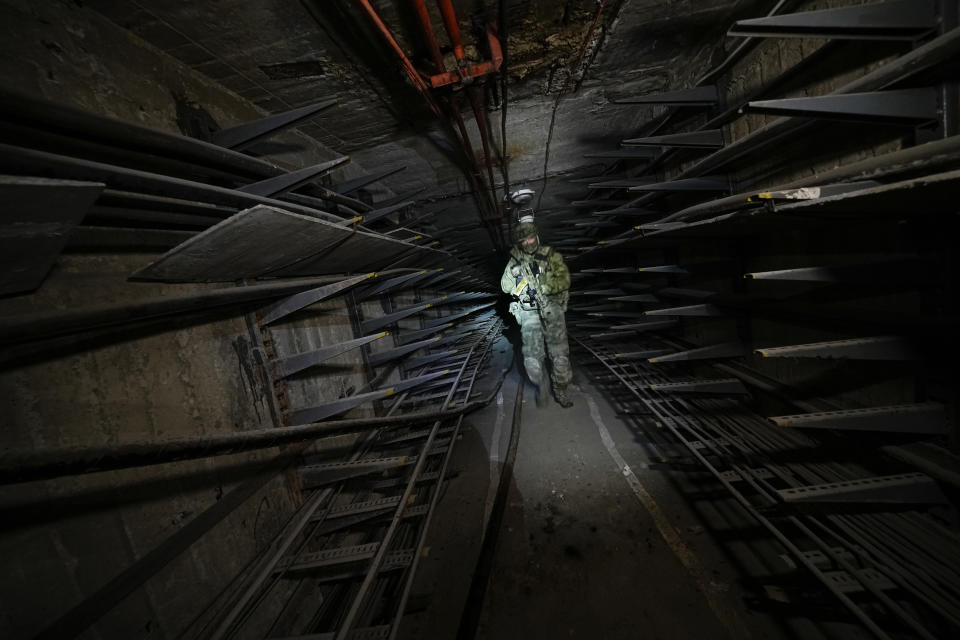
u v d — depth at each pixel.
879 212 1.33
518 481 3.35
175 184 1.22
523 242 4.29
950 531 1.45
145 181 1.12
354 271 3.29
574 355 6.96
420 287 5.38
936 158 1.01
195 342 1.78
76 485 1.20
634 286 5.04
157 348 1.58
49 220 0.80
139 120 1.78
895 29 1.31
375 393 2.27
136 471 1.39
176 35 1.90
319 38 2.14
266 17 1.92
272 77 2.41
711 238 2.73
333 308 3.29
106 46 1.68
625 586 2.15
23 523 1.06
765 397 2.72
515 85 3.02
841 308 1.79
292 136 3.08
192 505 1.58
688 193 3.44
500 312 12.77
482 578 2.30
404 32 2.19
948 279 1.34
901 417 1.49
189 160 1.54
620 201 5.04
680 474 3.08
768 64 2.14
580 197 5.92
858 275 1.45
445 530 2.84
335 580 2.28
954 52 1.11
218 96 2.35
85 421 1.26
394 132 3.47
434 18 2.12
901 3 1.28
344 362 3.27
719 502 2.69
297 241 1.75
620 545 2.45
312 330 2.88
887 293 1.62
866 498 1.51
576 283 8.44
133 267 1.51
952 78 1.25
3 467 0.65
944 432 1.47
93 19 1.63
